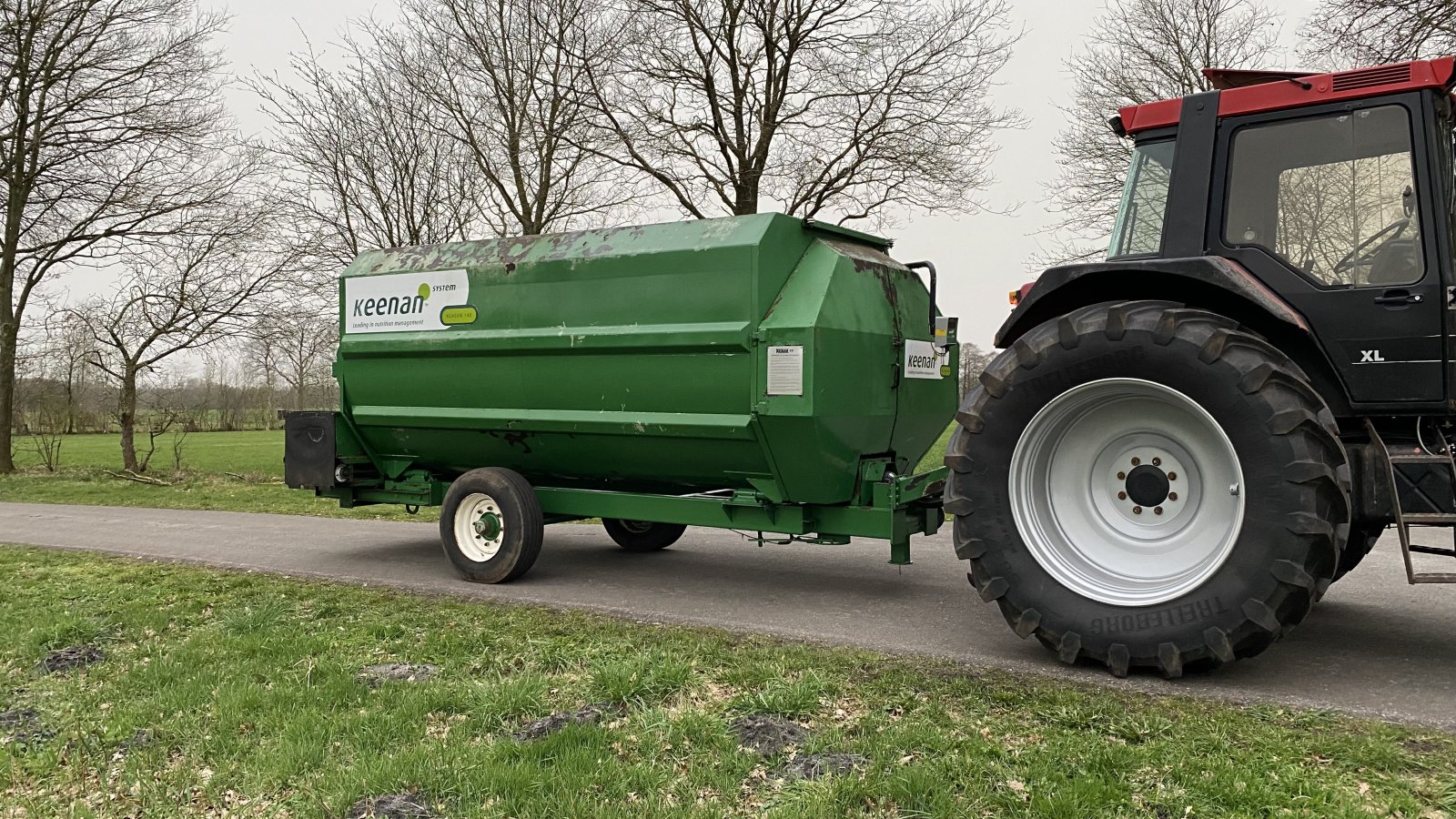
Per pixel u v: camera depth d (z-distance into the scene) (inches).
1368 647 186.7
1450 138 173.3
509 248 277.3
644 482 281.7
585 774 127.6
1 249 780.6
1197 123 181.3
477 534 283.9
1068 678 168.9
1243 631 157.0
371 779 127.0
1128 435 177.6
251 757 138.9
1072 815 113.2
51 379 1091.9
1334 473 154.7
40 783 136.3
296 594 261.4
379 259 308.7
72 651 203.2
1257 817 113.0
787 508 247.1
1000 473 181.2
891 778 123.9
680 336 239.5
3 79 738.8
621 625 215.6
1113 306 173.5
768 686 162.4
